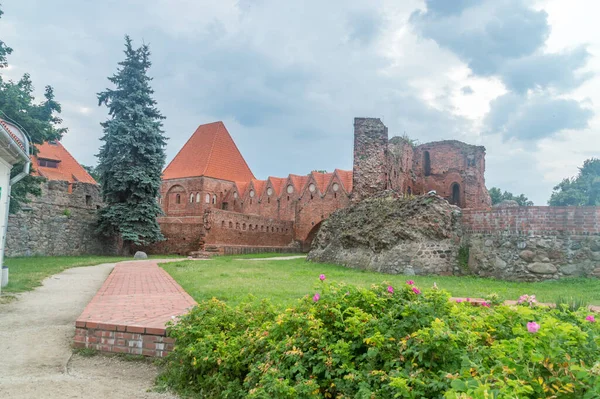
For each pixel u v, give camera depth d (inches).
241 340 221.3
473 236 788.0
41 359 263.7
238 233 1745.8
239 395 192.1
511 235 737.6
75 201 1334.9
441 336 158.6
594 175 2389.3
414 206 866.8
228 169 2699.3
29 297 469.7
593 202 2311.8
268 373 177.8
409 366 157.9
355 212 1038.4
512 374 136.4
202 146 2723.9
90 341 280.8
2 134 412.8
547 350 140.3
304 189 2210.9
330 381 173.5
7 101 892.0
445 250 802.2
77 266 864.3
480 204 1876.2
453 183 1913.1
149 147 1439.5
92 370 249.4
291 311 213.0
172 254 1595.7
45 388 218.4
